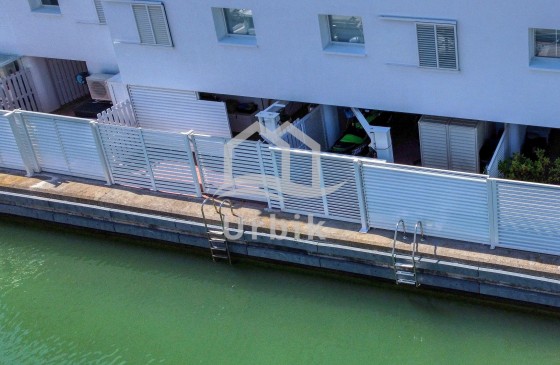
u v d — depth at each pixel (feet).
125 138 66.85
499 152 60.64
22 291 65.92
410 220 58.13
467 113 61.31
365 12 60.39
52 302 64.39
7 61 81.05
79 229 71.10
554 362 52.65
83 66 86.07
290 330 58.65
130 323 61.36
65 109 85.40
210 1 65.98
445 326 56.39
